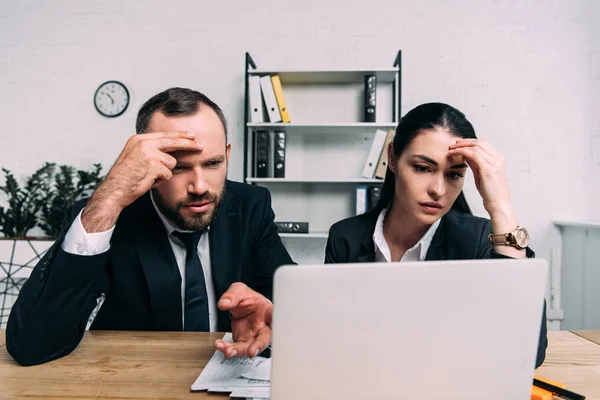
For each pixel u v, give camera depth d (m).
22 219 2.50
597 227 2.12
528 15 2.52
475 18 2.53
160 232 1.08
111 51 2.67
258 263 1.31
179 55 2.64
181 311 1.07
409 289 0.45
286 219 2.61
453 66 2.54
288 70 2.36
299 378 0.46
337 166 2.59
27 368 0.76
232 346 0.74
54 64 2.69
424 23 2.55
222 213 1.21
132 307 1.08
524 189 2.52
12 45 2.71
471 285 0.46
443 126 0.95
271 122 2.35
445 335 0.46
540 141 2.52
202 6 2.63
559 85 2.51
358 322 0.45
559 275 2.51
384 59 2.56
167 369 0.75
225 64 2.62
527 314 0.48
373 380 0.46
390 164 1.12
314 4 2.58
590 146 2.50
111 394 0.66
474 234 1.10
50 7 2.69
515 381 0.50
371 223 1.22
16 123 2.70
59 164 2.68
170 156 0.87
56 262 0.81
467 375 0.47
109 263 1.07
